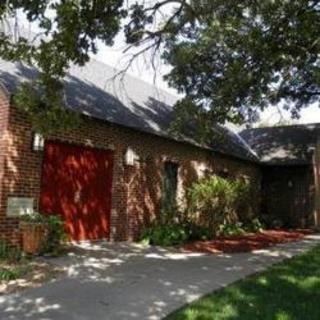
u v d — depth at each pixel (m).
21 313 6.68
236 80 14.38
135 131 14.89
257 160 23.41
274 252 13.31
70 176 12.73
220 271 10.04
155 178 15.86
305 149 23.98
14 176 11.10
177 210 16.44
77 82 14.66
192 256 12.16
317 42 12.07
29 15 8.02
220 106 15.39
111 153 14.16
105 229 13.91
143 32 11.07
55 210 12.25
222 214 18.00
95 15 8.38
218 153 19.62
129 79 19.12
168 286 8.44
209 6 11.63
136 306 7.14
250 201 22.33
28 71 12.52
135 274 9.41
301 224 23.42
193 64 15.54
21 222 10.83
